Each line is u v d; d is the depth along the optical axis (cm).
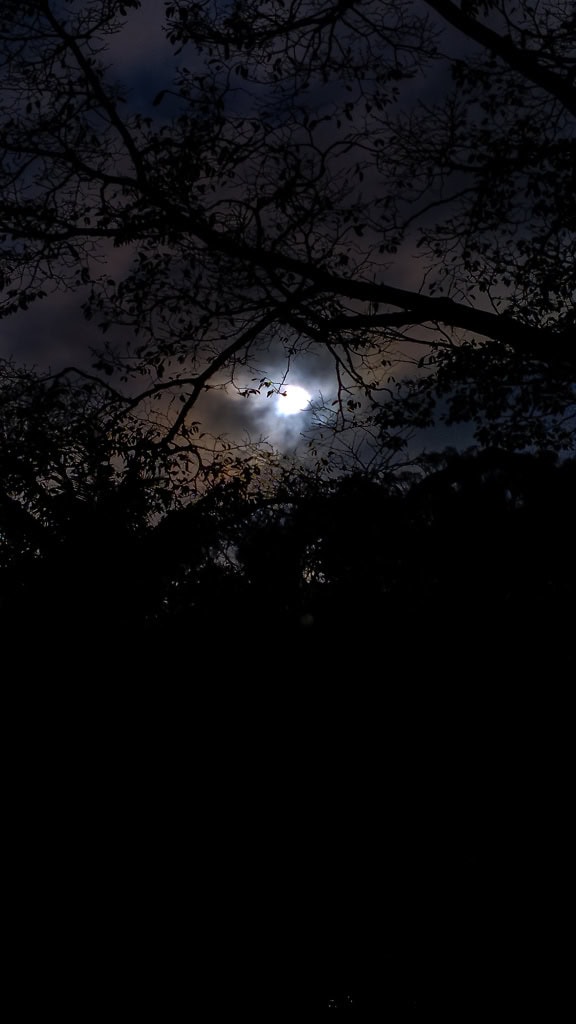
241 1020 793
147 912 870
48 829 938
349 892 880
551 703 1007
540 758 969
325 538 1188
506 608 1079
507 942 815
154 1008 796
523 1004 770
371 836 923
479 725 1008
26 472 1335
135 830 940
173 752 1009
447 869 883
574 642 1048
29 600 1202
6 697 1052
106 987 809
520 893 849
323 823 942
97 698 1052
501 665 1041
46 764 1000
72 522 1296
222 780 985
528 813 919
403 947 836
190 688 1058
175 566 1260
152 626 1165
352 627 1086
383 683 1044
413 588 1120
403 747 1000
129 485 1351
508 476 1151
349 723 1022
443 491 1169
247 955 838
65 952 832
